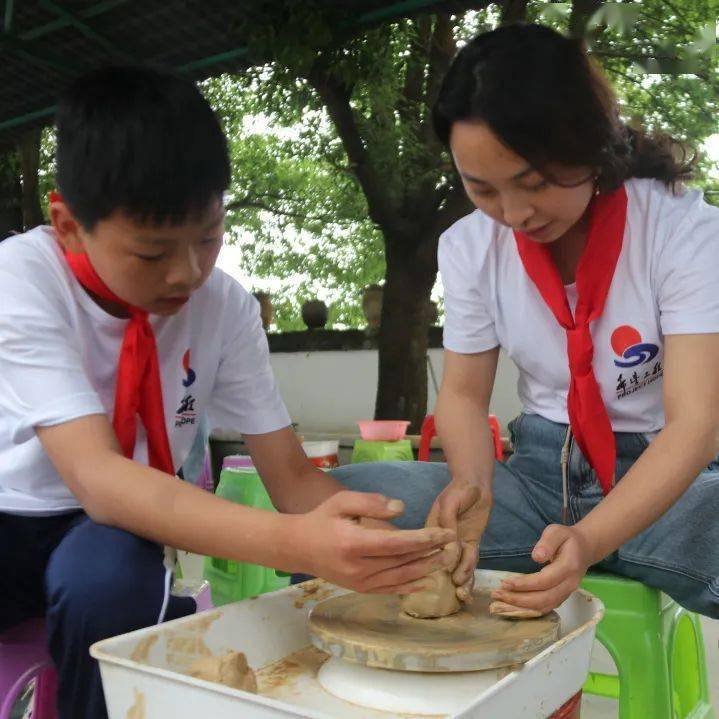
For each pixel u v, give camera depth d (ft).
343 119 16.80
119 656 3.18
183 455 4.84
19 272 4.00
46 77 14.62
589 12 14.73
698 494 4.82
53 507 4.27
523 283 5.30
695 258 4.75
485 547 5.38
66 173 3.58
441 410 5.53
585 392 4.94
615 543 4.09
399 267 18.07
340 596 4.03
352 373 22.31
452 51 17.70
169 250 3.55
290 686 3.56
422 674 3.31
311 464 5.09
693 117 18.74
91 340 4.25
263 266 35.24
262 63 13.47
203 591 5.65
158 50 13.70
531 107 3.86
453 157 4.37
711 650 7.60
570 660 3.42
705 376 4.56
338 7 13.16
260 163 28.43
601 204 4.85
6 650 4.53
